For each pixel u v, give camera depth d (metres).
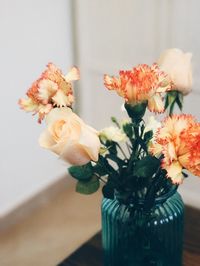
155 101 0.51
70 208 1.47
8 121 1.33
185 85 0.56
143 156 0.57
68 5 1.40
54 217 1.43
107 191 0.57
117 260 0.63
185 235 0.76
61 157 0.50
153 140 0.55
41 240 1.34
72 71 0.56
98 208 1.47
